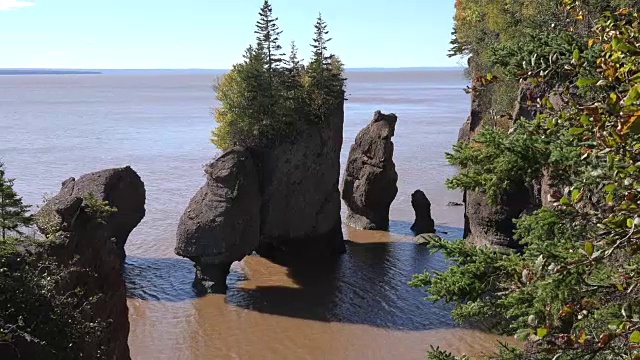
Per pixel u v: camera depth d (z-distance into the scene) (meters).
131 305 36.59
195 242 39.06
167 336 32.56
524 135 10.54
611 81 7.57
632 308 7.93
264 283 40.91
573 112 9.23
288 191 45.00
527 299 10.03
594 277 9.00
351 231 54.03
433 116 165.62
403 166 82.62
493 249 11.77
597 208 9.56
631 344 7.68
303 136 45.50
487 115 36.97
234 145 45.50
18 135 121.75
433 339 31.56
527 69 10.89
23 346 19.14
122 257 44.44
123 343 26.09
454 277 11.09
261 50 44.94
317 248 46.12
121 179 43.34
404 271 42.69
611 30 8.73
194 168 82.62
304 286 40.25
